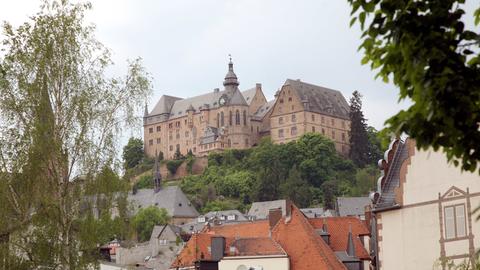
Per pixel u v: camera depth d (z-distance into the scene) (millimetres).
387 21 15148
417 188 50156
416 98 14750
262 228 93562
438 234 48719
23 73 56594
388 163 53625
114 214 58156
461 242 47562
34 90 55969
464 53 14984
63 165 55438
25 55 56781
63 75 57062
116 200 56719
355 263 76000
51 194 54656
